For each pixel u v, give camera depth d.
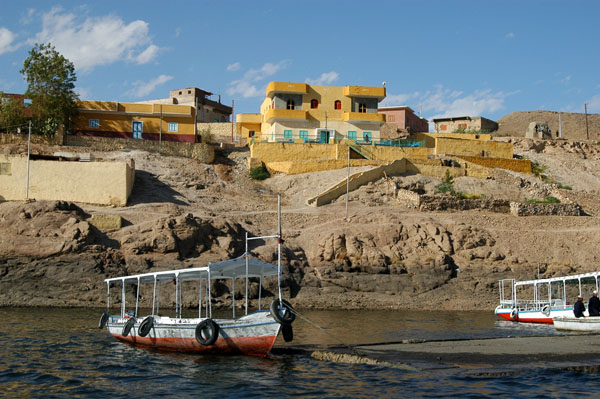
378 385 18.44
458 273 44.44
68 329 29.00
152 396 17.58
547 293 43.59
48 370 20.47
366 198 54.88
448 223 49.28
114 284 38.84
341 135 66.88
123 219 44.44
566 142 81.12
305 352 23.80
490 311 41.09
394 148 63.75
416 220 49.16
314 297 41.12
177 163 58.94
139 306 38.25
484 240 47.28
